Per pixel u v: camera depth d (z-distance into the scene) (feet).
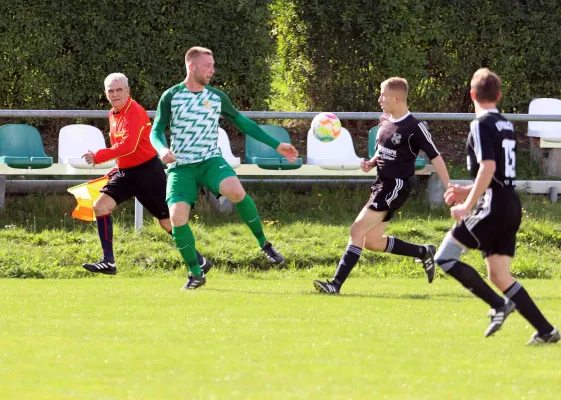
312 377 42.75
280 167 111.75
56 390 39.60
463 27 134.00
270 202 119.34
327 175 115.85
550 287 84.02
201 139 74.08
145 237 103.91
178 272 96.37
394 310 64.95
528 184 123.13
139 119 81.66
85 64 123.54
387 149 74.43
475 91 51.75
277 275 95.81
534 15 134.72
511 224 51.34
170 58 124.98
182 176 75.10
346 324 57.88
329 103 134.72
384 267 99.91
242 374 43.09
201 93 73.97
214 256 100.12
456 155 134.72
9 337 52.13
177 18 124.36
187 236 75.51
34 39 121.08
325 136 87.25
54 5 120.67
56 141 130.41
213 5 125.08
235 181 74.74
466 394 40.06
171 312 62.39
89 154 79.61
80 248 99.81
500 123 50.75
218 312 62.49
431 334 54.75
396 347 50.42
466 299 72.02
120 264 96.89
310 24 131.54
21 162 104.99
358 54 132.98
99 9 122.01
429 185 119.85
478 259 101.60
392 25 130.62
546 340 51.78
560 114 122.31
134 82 124.77
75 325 56.65
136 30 123.13
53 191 116.67
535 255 105.91
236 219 113.29
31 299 69.10
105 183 87.66
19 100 124.06
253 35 126.62
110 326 56.24
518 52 136.15
